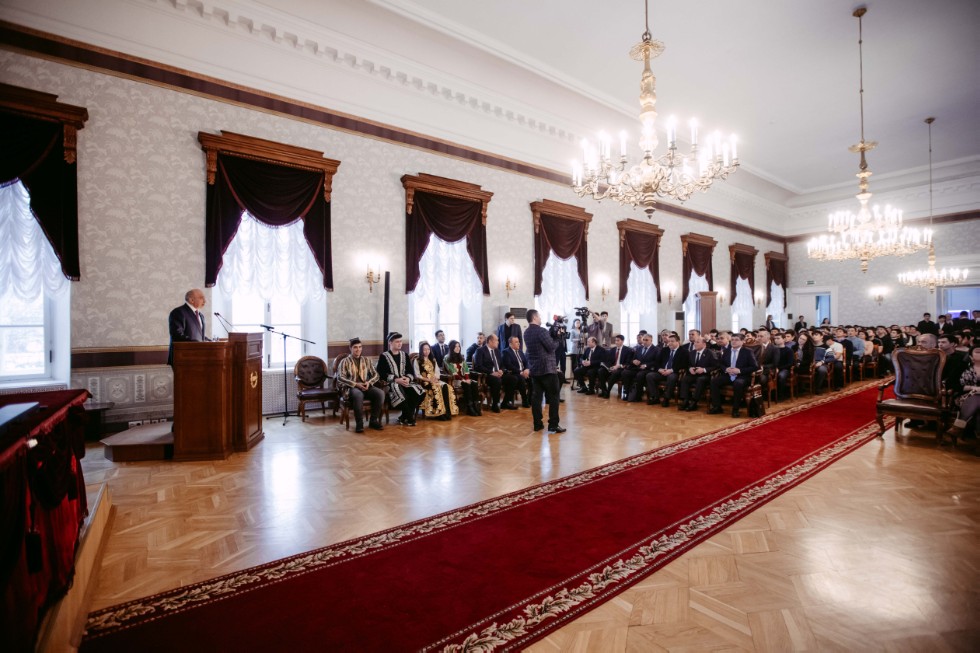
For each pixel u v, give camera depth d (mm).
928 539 3129
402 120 8273
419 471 4566
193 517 3496
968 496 3877
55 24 5559
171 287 6301
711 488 4078
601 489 4070
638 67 8344
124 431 5441
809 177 14609
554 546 3051
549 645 2117
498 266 9695
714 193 14930
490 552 2973
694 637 2170
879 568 2768
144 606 2404
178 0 6129
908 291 15688
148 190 6148
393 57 7746
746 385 7078
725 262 15586
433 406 6945
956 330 12398
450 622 2279
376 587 2582
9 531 1542
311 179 7285
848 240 11984
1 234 5484
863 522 3391
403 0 6637
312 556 2922
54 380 5883
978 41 7531
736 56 7996
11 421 1845
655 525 3354
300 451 5266
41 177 5477
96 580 2604
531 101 9477
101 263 5875
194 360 4891
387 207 8117
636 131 10867
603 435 5996
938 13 6871
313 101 7352
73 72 5684
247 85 6797
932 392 5566
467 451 5270
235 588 2568
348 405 6543
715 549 3002
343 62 7484
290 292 7293
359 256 7824
